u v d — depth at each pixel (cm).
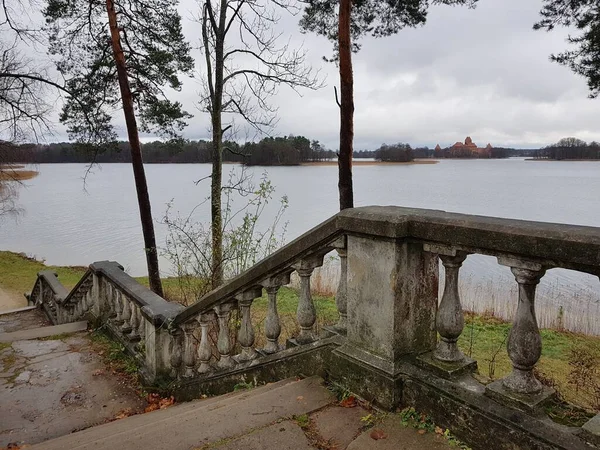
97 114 1409
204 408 297
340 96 1005
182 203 4659
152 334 492
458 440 226
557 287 1386
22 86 1377
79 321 848
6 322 1292
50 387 502
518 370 215
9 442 391
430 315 272
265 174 855
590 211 3762
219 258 818
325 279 1236
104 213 4947
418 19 1073
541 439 192
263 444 238
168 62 1379
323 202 4447
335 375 299
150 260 1242
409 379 254
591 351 741
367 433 238
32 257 2977
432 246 245
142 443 249
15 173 2062
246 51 1414
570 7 1070
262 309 908
